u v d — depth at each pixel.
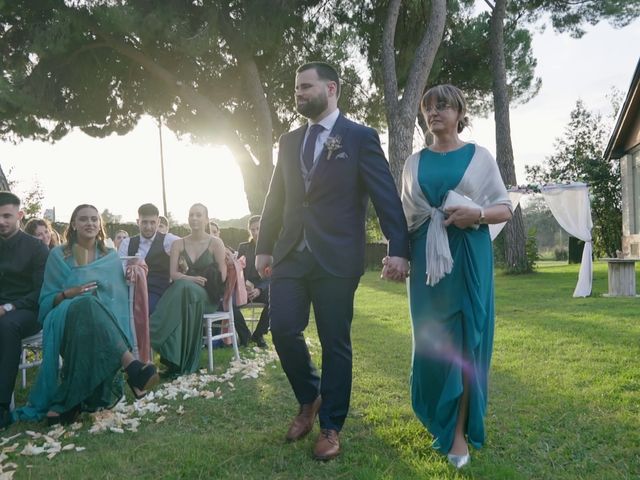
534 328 6.77
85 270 4.21
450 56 21.12
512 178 18.00
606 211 25.42
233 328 5.57
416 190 3.06
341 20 18.80
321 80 3.14
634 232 17.09
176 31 14.00
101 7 13.77
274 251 3.22
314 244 3.07
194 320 5.12
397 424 3.38
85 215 4.25
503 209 2.95
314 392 3.24
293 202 3.15
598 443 3.05
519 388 4.09
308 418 3.23
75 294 4.02
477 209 2.86
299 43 18.56
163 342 4.97
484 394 2.96
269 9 15.44
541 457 2.88
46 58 14.59
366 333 6.73
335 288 3.05
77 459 3.06
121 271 4.47
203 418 3.68
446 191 2.98
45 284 4.10
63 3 14.32
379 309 9.35
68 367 3.68
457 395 2.81
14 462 3.04
